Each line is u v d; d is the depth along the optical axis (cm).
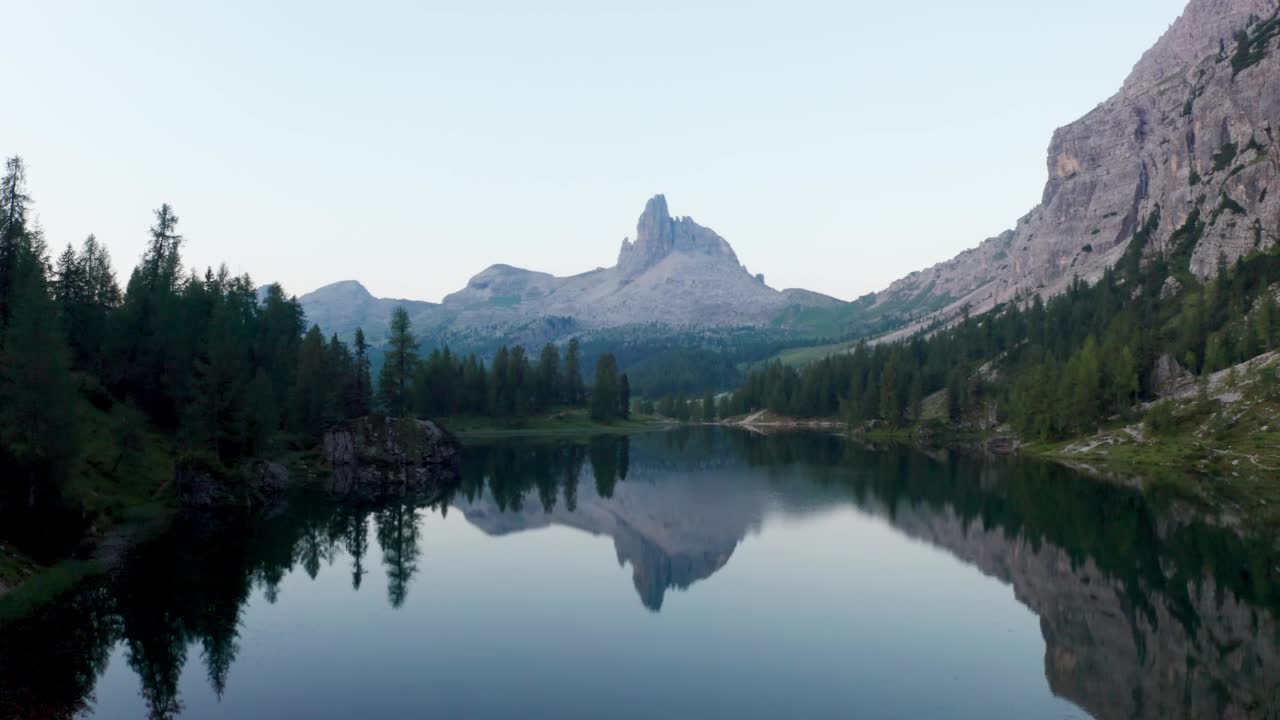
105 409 8612
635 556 6500
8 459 5159
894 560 6309
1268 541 6781
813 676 3747
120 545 6072
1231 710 3325
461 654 4022
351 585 5366
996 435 17500
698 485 10981
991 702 3412
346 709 3294
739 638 4328
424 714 3244
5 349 5509
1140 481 10456
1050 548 6644
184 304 10712
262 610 4728
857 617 4756
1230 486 9694
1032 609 4900
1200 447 11669
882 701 3447
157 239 10994
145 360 9481
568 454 15538
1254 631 4422
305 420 12200
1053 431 15362
